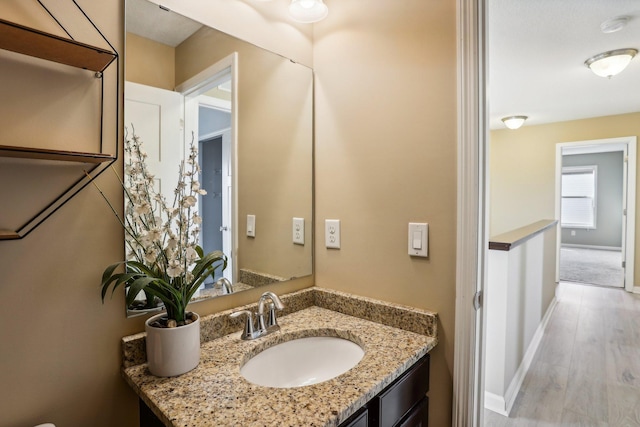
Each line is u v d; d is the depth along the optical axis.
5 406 0.78
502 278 2.08
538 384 2.41
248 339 1.11
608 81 3.27
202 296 1.13
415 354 1.02
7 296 0.78
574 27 2.29
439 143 1.13
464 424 1.10
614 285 4.98
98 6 0.91
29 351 0.81
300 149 1.44
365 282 1.33
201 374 0.90
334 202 1.42
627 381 2.42
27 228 0.80
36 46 0.76
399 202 1.23
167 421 0.72
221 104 1.20
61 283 0.85
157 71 1.03
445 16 1.11
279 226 1.37
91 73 0.90
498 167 5.47
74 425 0.87
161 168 1.04
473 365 1.08
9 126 0.78
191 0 1.11
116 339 0.94
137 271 0.95
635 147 4.40
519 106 4.11
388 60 1.24
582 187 8.77
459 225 1.08
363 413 0.86
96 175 0.90
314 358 1.20
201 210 1.16
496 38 2.43
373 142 1.29
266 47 1.32
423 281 1.18
